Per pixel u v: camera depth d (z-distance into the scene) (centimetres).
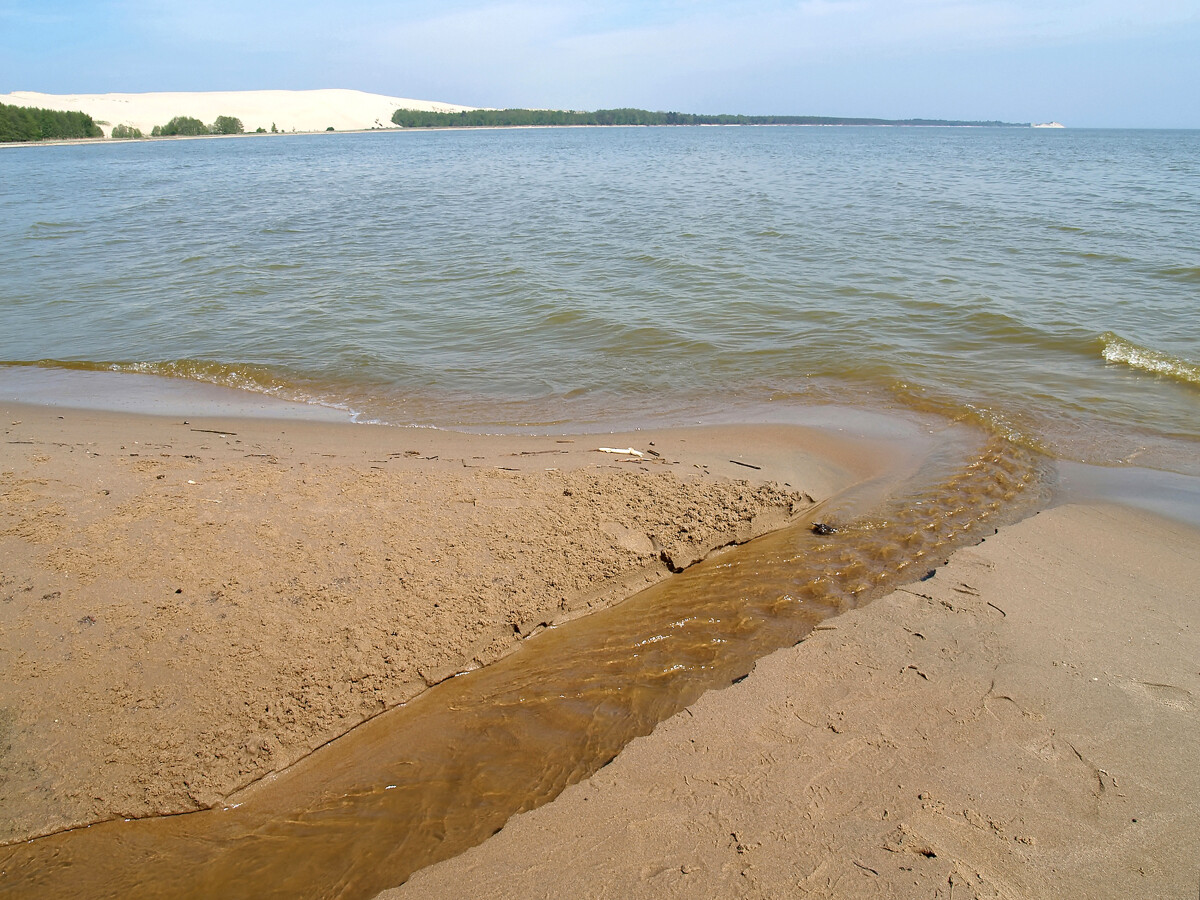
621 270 1220
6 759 287
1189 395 709
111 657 328
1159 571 426
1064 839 256
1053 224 1627
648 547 433
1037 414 670
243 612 357
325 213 1980
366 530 427
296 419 683
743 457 578
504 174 3328
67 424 636
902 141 8475
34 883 252
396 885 248
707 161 4219
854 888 238
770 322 947
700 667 351
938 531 473
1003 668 343
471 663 354
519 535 432
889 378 759
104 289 1155
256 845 266
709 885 240
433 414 704
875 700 323
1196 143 8388
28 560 383
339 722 316
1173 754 292
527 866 251
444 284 1155
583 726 316
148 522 424
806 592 409
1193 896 235
